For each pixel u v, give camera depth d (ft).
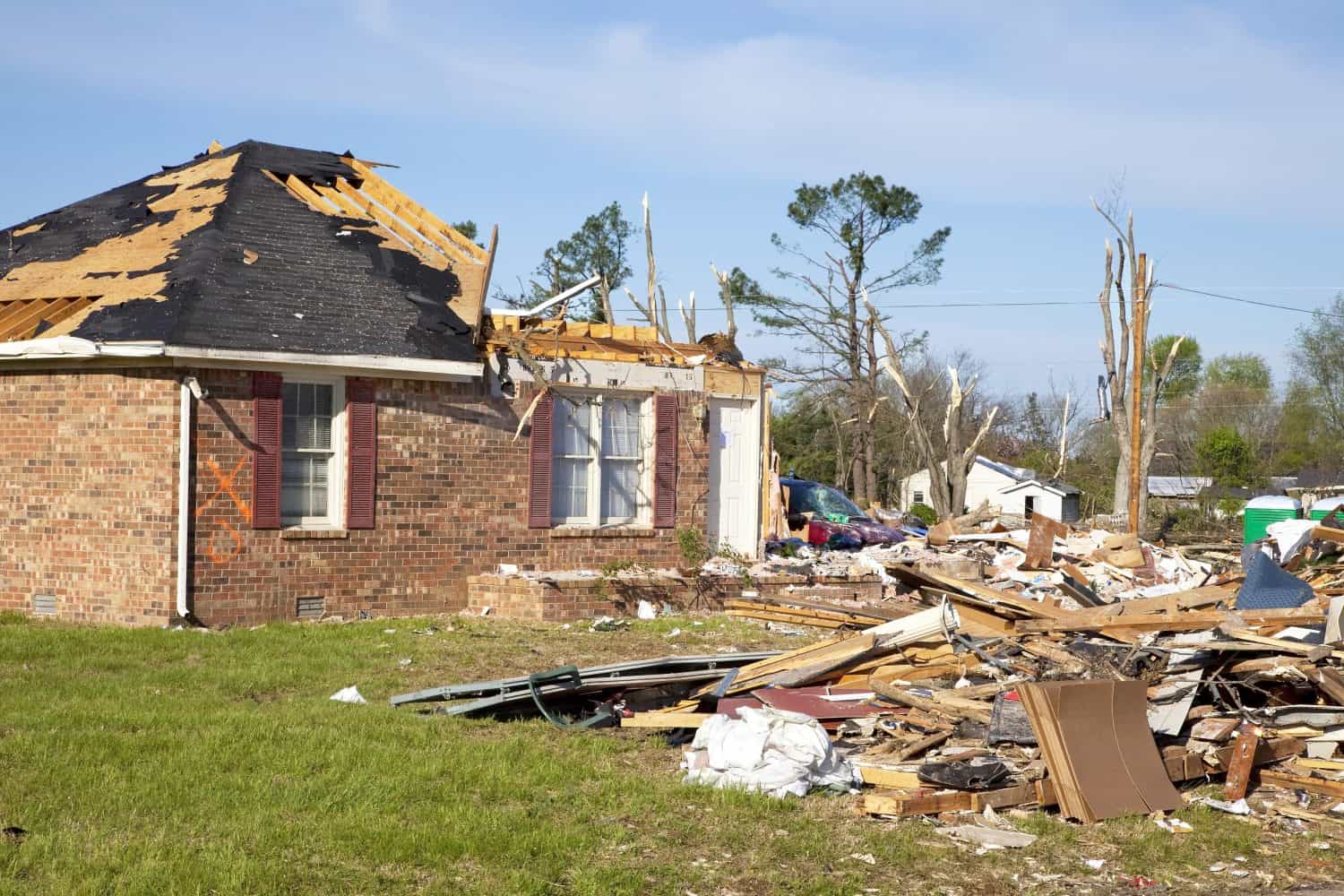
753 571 63.62
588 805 26.48
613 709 35.42
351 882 21.08
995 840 25.61
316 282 57.52
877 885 23.00
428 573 57.41
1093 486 186.70
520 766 29.22
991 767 27.96
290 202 63.77
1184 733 32.30
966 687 33.01
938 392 215.10
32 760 27.35
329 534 54.39
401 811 25.07
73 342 50.16
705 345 69.97
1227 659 34.30
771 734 28.96
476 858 22.71
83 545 52.03
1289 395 249.55
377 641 47.88
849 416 160.45
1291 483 225.56
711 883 22.44
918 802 26.86
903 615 44.21
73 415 52.08
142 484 50.90
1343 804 29.50
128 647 44.01
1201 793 30.09
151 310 52.01
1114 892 23.54
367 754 29.14
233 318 52.54
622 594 58.08
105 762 27.40
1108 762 28.63
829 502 94.43
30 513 52.95
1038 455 220.84
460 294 61.26
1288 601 38.88
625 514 64.13
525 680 34.50
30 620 52.01
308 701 36.06
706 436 65.82
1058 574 67.21
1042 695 28.73
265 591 52.80
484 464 58.90
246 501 52.26
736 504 68.18
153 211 62.90
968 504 181.27
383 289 59.06
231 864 21.22
